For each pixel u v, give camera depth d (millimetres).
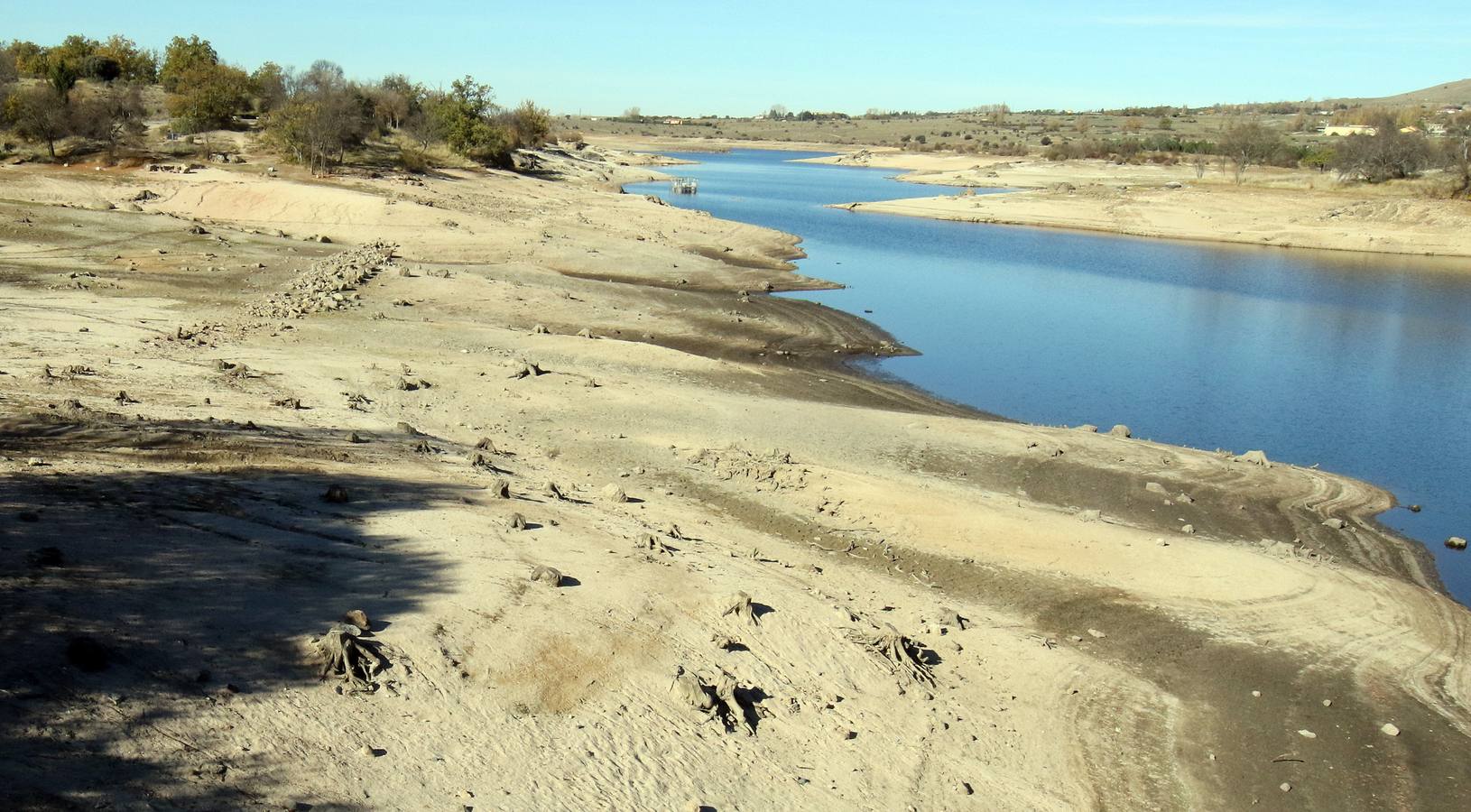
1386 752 13859
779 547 18766
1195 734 14086
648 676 12938
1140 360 39781
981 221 95188
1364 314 52188
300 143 68875
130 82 101625
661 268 52656
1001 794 12477
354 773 10070
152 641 11086
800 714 13148
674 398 27906
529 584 14328
